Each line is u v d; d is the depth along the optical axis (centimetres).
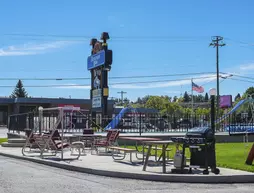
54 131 1463
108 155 1542
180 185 941
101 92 2772
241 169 1120
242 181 997
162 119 2655
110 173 1070
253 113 2980
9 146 2033
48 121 2147
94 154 1585
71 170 1191
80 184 941
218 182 985
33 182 966
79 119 2602
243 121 2716
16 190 856
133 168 1140
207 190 878
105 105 2769
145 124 2634
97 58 2873
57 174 1107
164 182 981
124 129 2605
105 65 2769
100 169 1100
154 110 4744
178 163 1045
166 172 1059
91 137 1791
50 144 1435
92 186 915
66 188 885
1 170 1188
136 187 907
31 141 1616
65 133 2305
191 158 1053
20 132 2309
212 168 1034
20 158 1512
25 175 1084
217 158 1395
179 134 2353
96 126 2653
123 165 1216
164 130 2698
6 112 7438
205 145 1021
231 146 1997
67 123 2464
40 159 1385
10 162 1408
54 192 838
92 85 2980
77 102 7050
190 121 2733
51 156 1493
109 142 1551
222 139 2366
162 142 1059
